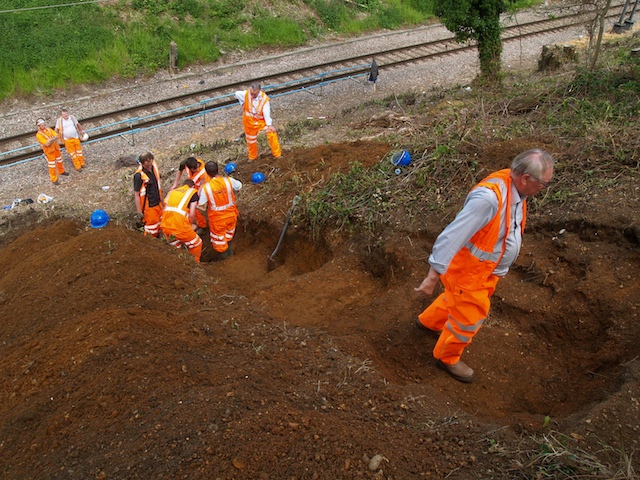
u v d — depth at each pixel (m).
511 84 14.38
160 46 16.45
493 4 13.43
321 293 5.70
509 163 6.50
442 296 4.37
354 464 3.14
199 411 3.53
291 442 3.30
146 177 7.47
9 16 15.24
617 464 3.08
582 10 13.09
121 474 3.17
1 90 14.02
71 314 4.96
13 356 4.49
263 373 3.98
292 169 8.64
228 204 7.00
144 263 5.64
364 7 20.98
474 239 3.47
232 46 17.56
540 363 4.40
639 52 13.00
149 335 4.38
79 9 16.20
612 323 4.35
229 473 3.12
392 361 4.45
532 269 5.19
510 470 3.14
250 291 6.05
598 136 6.65
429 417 3.56
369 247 6.22
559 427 3.44
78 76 14.91
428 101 13.16
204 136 12.16
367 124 11.53
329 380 3.91
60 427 3.64
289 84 14.77
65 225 8.02
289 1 19.61
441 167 6.78
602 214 5.34
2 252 7.73
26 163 11.06
